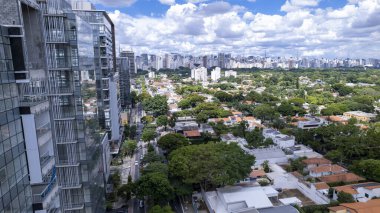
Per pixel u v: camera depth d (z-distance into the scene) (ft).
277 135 342.03
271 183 226.99
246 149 296.71
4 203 78.23
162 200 188.34
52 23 126.52
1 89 79.77
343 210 169.78
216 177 197.26
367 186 202.90
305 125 390.42
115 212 192.54
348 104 500.74
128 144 304.71
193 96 583.17
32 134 93.76
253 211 172.14
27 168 94.68
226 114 457.68
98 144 180.24
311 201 203.92
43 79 125.08
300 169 248.52
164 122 413.39
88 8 261.24
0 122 78.23
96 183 163.22
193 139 353.92
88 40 157.99
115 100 290.76
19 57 87.76
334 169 242.17
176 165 205.16
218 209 185.88
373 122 415.44
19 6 87.76
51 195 107.24
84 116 139.64
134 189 196.13
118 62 499.51
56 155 136.77
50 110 128.47
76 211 141.69
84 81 143.64
